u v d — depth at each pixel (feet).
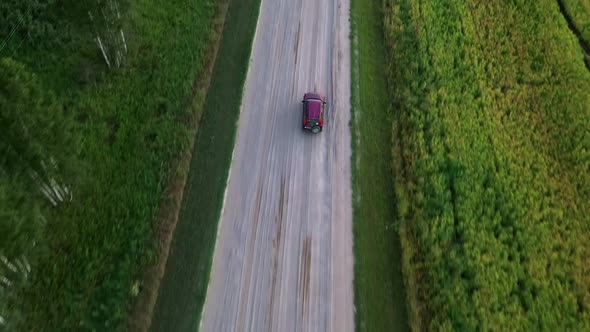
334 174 110.63
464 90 123.65
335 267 98.43
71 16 112.98
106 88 111.75
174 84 115.85
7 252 77.46
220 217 101.60
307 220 103.60
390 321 93.35
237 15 135.23
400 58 129.08
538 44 133.49
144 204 98.32
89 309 85.81
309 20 137.90
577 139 115.85
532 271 97.14
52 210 92.89
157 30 123.54
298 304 93.71
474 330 89.61
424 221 101.71
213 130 113.50
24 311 82.64
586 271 98.22
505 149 113.70
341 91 124.77
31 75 93.04
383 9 140.97
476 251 97.86
